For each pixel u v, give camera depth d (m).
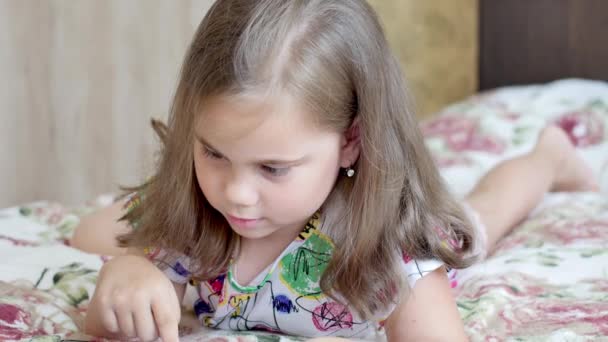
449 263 1.44
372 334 1.50
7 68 3.07
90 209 2.08
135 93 3.07
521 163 2.11
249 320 1.50
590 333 1.45
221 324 1.53
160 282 1.35
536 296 1.62
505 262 1.76
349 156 1.39
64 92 3.16
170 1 2.96
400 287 1.40
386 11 3.20
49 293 1.57
